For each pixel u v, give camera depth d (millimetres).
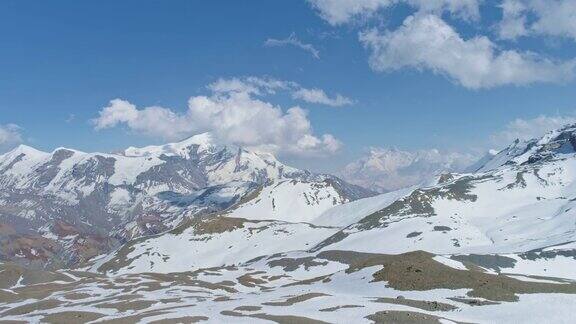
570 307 74000
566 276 140750
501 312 74500
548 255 153875
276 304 88625
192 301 104812
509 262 146000
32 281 166750
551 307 74688
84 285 145125
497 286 89500
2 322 85812
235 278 172375
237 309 85125
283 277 171750
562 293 84750
